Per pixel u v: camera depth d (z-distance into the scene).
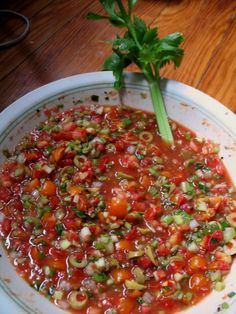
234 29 0.45
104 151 0.33
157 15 0.47
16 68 0.41
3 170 0.32
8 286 0.26
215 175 0.32
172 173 0.33
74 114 0.35
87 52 0.43
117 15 0.35
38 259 0.28
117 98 0.36
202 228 0.29
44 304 0.26
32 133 0.34
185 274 0.27
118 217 0.30
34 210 0.30
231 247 0.28
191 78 0.40
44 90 0.34
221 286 0.27
